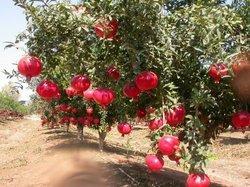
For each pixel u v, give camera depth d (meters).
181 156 1.25
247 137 6.88
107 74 1.44
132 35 1.32
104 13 1.26
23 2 1.24
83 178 3.16
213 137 2.09
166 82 1.43
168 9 2.06
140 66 1.38
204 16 1.39
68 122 4.94
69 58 1.40
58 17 1.29
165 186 3.01
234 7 1.82
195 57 1.57
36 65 1.17
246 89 1.64
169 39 1.35
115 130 8.67
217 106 1.88
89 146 4.73
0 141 6.84
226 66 1.35
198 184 1.20
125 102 1.99
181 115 1.32
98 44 1.40
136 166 3.70
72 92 1.57
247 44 1.42
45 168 3.72
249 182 4.10
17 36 1.23
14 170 3.90
